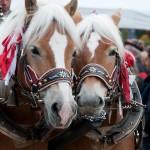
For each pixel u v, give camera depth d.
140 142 5.10
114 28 4.64
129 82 4.77
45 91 3.96
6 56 4.17
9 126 4.25
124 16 8.28
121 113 4.68
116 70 4.60
